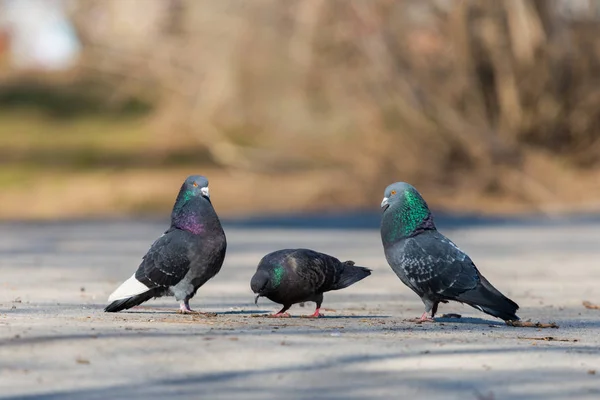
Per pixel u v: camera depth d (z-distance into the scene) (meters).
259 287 8.87
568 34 32.91
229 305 10.61
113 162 40.19
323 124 33.91
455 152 32.41
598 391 5.81
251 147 35.72
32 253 17.42
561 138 33.66
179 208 9.05
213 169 37.56
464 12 32.19
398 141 32.53
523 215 27.50
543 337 7.86
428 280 8.77
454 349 6.90
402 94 32.16
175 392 5.66
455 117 31.95
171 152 40.81
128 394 5.61
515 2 32.62
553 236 21.16
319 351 6.70
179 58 36.59
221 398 5.55
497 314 8.51
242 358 6.46
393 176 32.09
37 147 45.09
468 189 31.47
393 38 32.22
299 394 5.65
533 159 31.75
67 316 8.45
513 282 13.61
